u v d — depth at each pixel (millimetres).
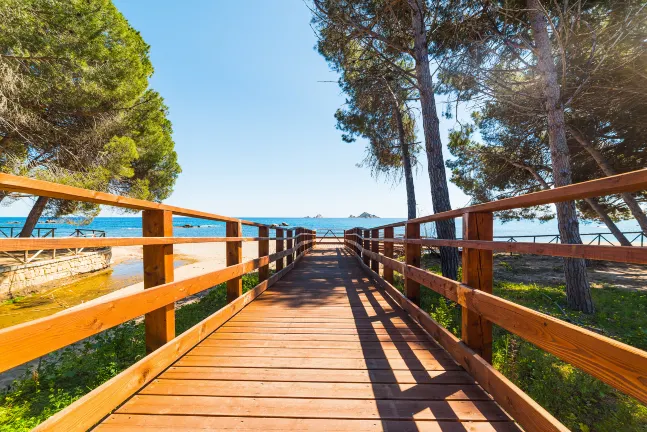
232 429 1618
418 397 1921
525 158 10734
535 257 13453
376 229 6586
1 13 8266
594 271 10508
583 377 2814
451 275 6484
